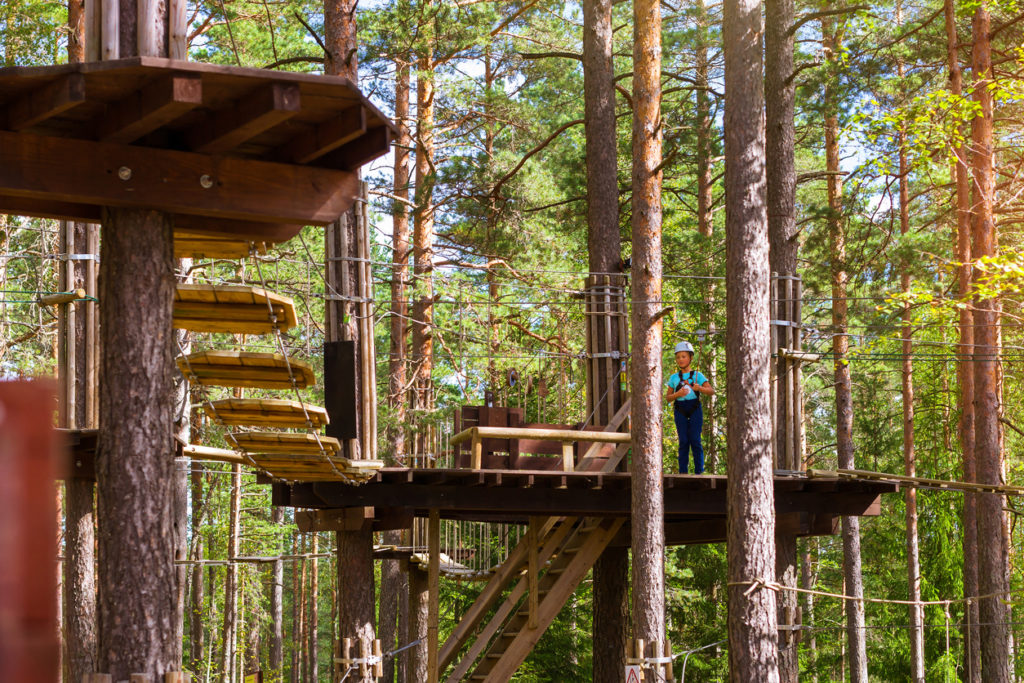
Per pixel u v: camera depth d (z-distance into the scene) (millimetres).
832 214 20609
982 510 16578
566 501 12695
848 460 23203
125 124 5684
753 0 12328
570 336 22453
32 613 601
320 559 43094
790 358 14523
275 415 9062
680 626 27406
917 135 16781
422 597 18422
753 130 12234
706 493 13312
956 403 27125
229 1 19906
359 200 12008
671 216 28906
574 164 22109
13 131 5773
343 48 13102
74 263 12023
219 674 30906
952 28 17953
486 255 21266
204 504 29469
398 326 20438
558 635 23703
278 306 8000
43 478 615
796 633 14094
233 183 6207
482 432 11867
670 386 14016
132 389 5969
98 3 5914
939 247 20219
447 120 23625
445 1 18250
